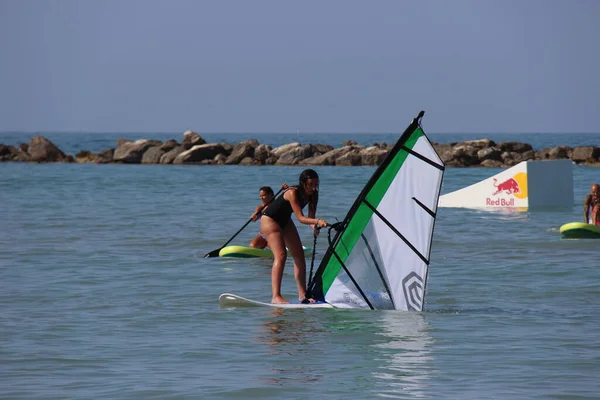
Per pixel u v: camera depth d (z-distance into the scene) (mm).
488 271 35312
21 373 19297
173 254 40906
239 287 31625
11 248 42719
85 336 23219
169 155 163500
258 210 40812
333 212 64312
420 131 26500
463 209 67750
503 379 18656
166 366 19891
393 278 26984
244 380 18609
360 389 17891
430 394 17531
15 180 106188
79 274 34594
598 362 20141
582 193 84375
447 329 24000
